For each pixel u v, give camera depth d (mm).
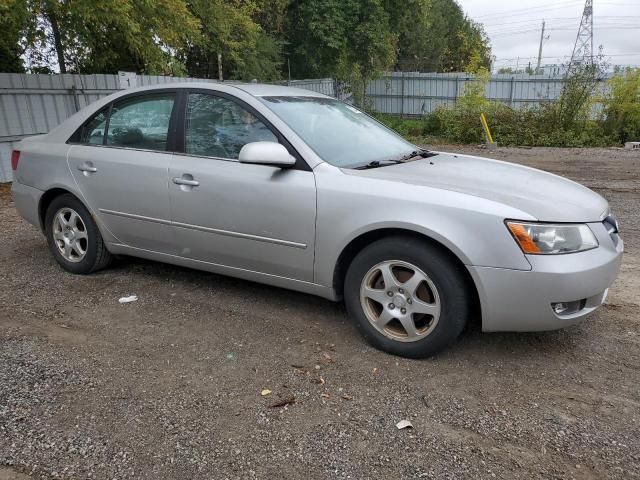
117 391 3000
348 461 2457
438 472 2389
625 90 18734
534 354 3428
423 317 3334
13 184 5145
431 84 28625
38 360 3328
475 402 2916
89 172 4520
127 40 10156
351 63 25172
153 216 4227
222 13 16203
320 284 3615
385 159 3932
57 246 4895
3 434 2623
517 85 25781
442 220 3092
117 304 4203
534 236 2984
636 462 2455
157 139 4238
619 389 3043
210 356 3398
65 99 10875
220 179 3826
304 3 24078
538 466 2430
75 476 2357
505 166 4113
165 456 2484
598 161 13711
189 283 4629
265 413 2807
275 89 4277
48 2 8922
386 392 3004
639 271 4926
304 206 3506
